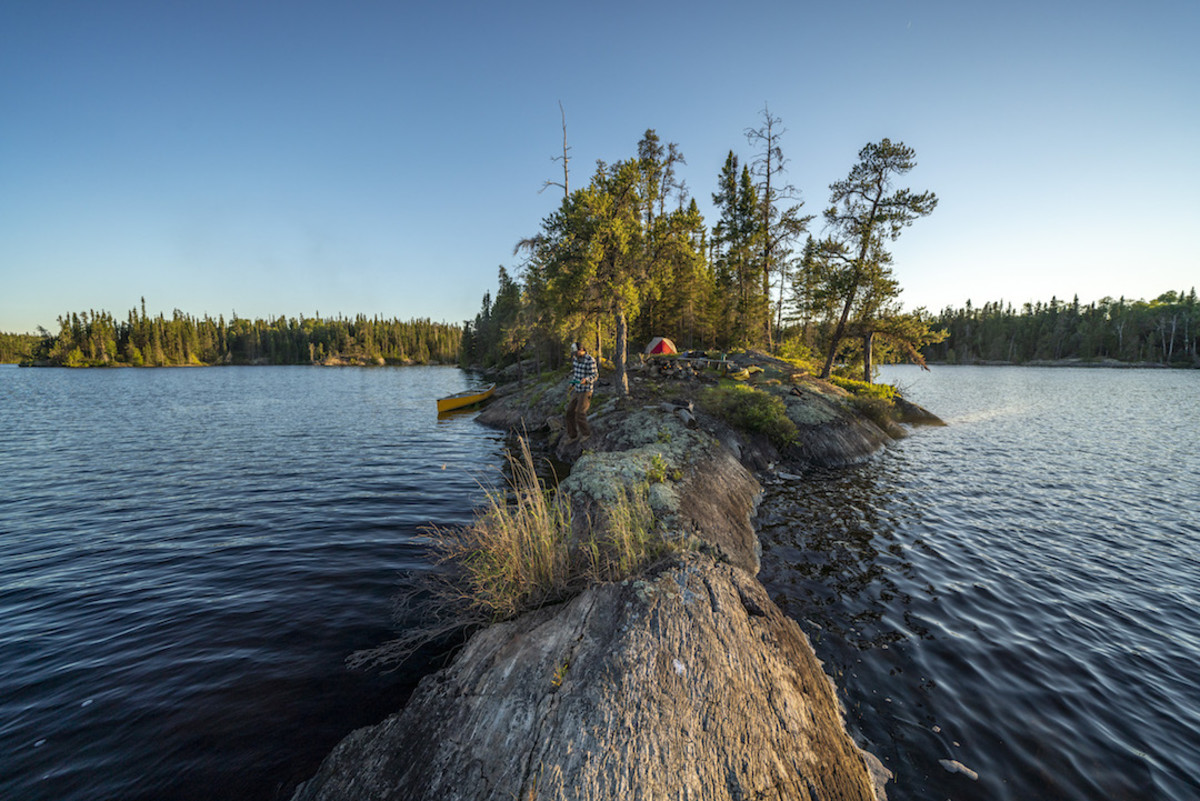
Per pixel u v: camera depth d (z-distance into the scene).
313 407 31.70
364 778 3.32
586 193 17.06
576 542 6.42
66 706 4.10
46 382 67.56
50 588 6.33
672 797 3.00
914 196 24.14
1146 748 4.06
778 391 18.78
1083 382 57.62
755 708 3.79
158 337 134.12
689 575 5.21
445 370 108.69
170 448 16.97
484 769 3.23
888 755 3.96
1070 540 8.76
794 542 8.59
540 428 20.25
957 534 9.02
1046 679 4.94
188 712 4.06
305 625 5.41
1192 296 98.56
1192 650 5.46
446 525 8.88
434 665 4.73
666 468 9.36
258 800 3.28
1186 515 10.18
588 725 3.38
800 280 29.97
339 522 9.04
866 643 5.54
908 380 60.06
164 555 7.44
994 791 3.63
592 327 22.38
